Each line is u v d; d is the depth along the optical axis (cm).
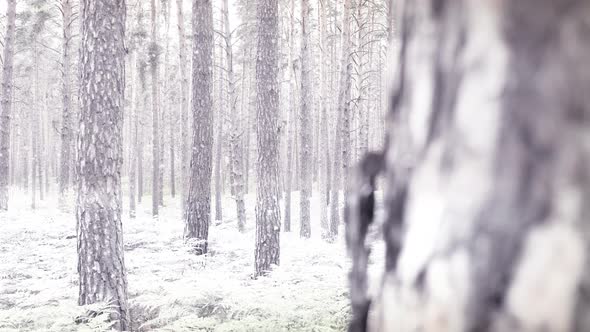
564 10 45
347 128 1608
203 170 1105
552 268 44
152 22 2408
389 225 64
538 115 46
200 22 1112
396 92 66
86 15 554
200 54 1113
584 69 44
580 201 44
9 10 1834
